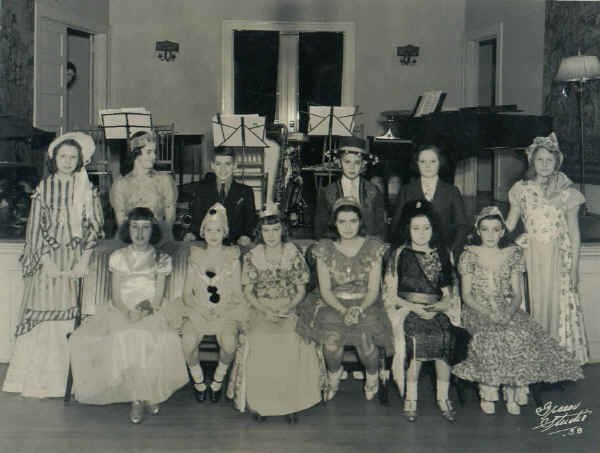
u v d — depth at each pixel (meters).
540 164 4.39
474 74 10.31
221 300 4.11
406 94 10.67
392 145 7.16
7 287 4.84
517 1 8.68
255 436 3.62
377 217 4.60
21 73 7.88
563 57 7.43
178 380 3.95
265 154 6.93
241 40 10.81
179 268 4.52
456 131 6.16
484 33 9.68
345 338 3.91
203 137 9.10
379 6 10.59
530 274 4.43
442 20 10.53
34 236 4.25
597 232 5.51
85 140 4.35
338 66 10.86
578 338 4.46
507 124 6.23
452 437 3.63
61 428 3.71
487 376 3.80
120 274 4.08
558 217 4.39
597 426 3.79
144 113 6.90
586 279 4.95
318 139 9.38
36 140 7.33
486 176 10.27
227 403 4.12
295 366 3.86
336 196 4.53
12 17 7.64
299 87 10.91
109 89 10.41
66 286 4.30
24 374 4.29
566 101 7.32
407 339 3.89
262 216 4.13
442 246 4.14
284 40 10.83
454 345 3.84
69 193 4.32
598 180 6.68
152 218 4.12
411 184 4.51
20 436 3.59
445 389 3.93
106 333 3.94
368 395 4.19
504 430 3.73
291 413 3.80
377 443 3.54
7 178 6.74
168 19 10.58
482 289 4.03
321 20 10.64
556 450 3.47
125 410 4.00
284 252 4.19
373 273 4.05
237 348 4.11
